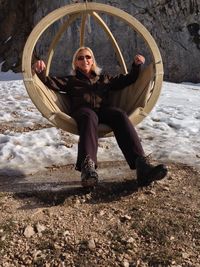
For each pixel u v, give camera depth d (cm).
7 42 888
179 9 772
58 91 271
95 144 237
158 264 180
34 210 220
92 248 190
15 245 192
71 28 764
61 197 234
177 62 769
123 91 286
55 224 207
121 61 340
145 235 199
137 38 756
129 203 228
